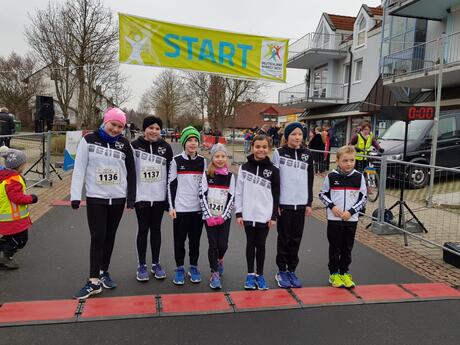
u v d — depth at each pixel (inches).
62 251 199.5
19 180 174.1
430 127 429.7
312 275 179.0
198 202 165.8
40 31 931.3
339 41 1063.6
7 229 171.0
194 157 165.6
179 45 368.2
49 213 281.9
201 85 1423.5
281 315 139.2
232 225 263.7
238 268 184.1
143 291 155.3
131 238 227.0
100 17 852.0
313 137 531.2
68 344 117.6
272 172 160.4
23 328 125.5
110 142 152.5
